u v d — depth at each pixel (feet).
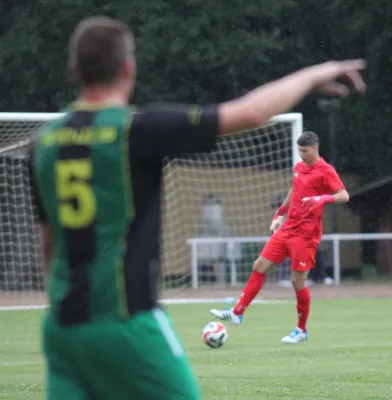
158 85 300.81
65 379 33.68
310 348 112.37
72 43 33.55
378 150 316.40
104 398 33.35
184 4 305.53
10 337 133.28
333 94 33.47
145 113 33.01
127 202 32.81
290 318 160.86
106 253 32.86
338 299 210.18
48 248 35.65
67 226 33.14
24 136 181.06
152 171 33.04
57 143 33.55
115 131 32.89
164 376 32.91
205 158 234.99
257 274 115.03
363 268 314.76
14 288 247.70
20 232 244.42
